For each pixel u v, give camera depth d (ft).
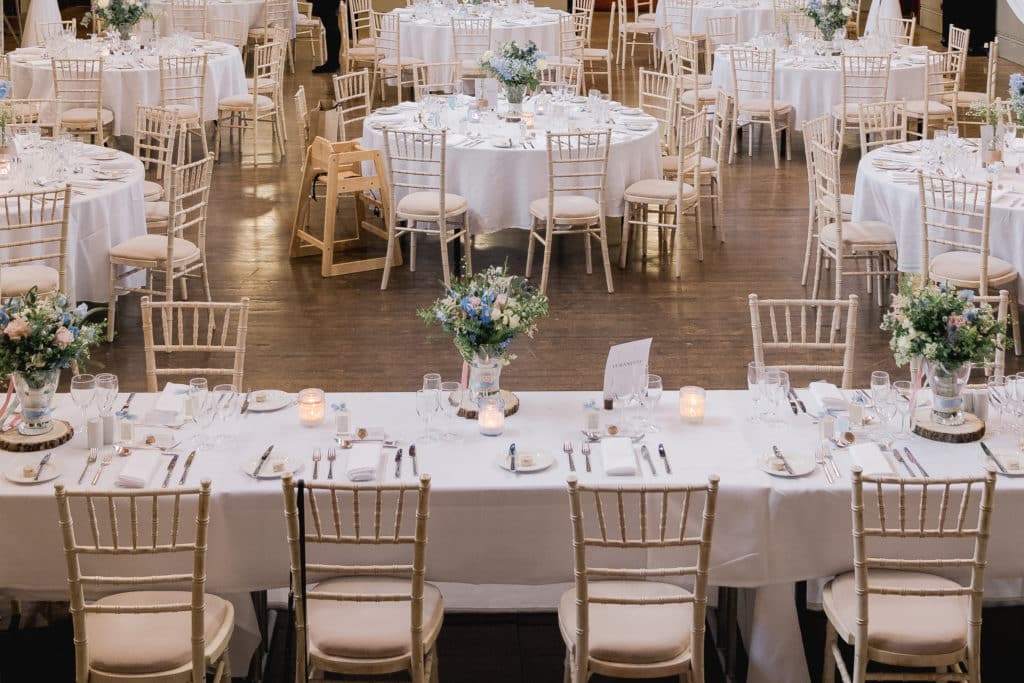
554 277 26.02
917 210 22.61
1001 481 12.36
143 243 22.65
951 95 36.73
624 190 26.35
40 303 13.24
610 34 46.88
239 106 35.04
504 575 12.53
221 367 21.20
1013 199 21.80
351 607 11.81
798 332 22.93
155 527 10.79
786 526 12.28
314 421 13.66
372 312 23.85
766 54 36.06
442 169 24.45
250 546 12.25
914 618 11.68
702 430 13.57
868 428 13.58
